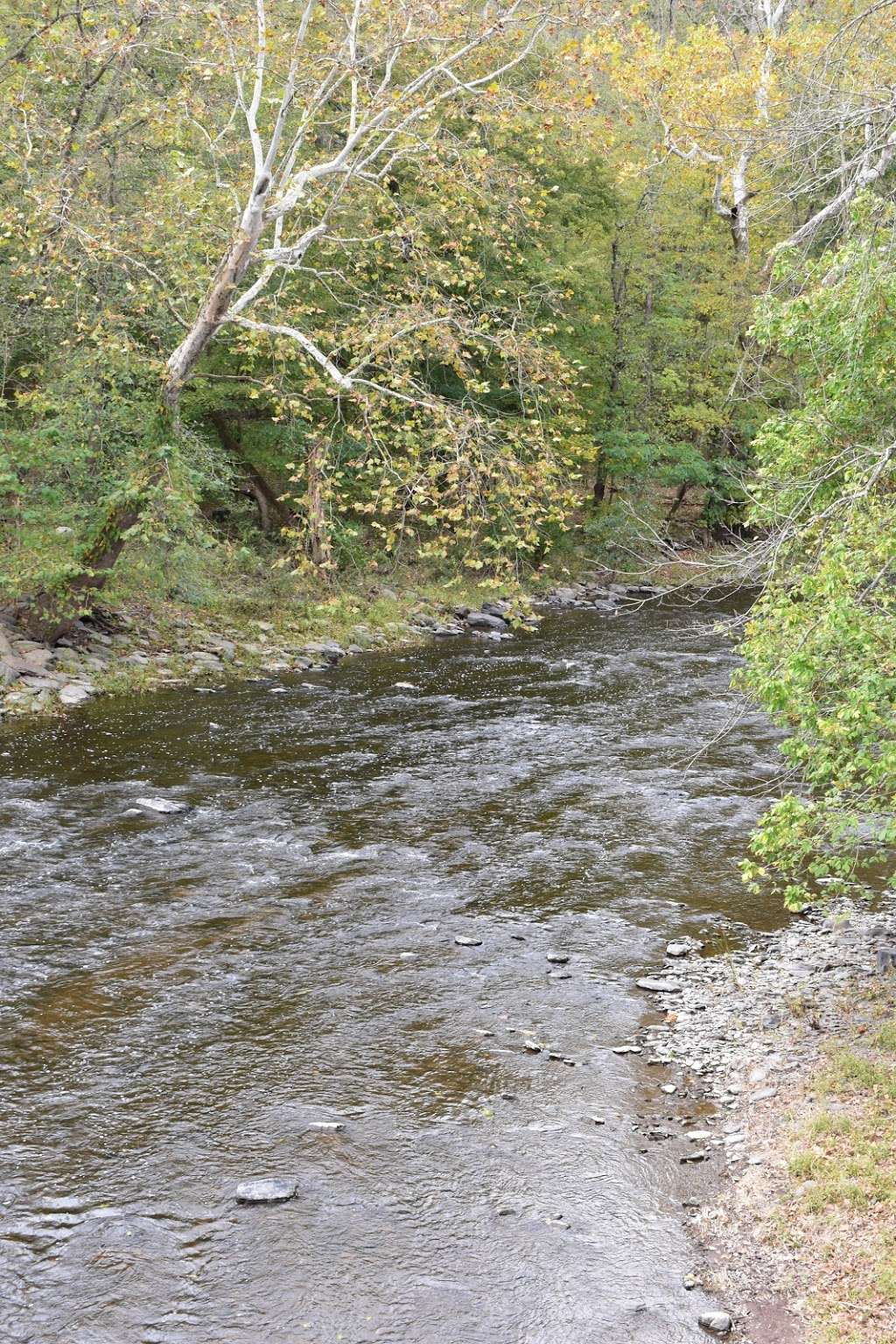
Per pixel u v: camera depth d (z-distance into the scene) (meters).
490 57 14.80
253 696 17.61
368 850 11.05
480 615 25.48
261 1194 5.82
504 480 12.58
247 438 24.94
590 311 31.70
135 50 15.85
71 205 15.61
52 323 17.80
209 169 18.91
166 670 18.42
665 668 20.48
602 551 33.31
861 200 8.01
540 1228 5.63
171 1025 7.58
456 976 8.41
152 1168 6.05
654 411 35.41
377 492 13.08
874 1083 6.70
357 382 13.72
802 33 19.61
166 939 8.91
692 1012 7.95
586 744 15.04
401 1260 5.37
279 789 12.91
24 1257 5.34
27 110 15.05
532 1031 7.64
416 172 19.34
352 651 21.78
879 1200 5.62
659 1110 6.72
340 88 20.27
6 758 13.66
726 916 9.64
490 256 24.56
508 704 17.45
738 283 31.88
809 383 8.97
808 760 8.15
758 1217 5.67
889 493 7.95
